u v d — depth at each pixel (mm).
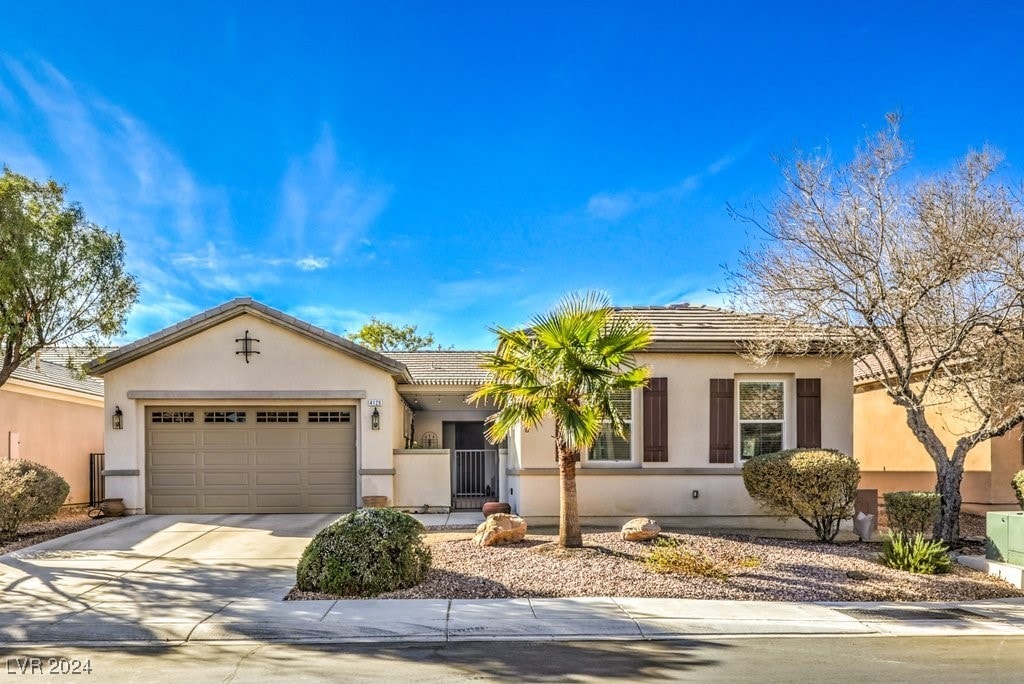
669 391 13266
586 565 9094
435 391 18547
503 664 5879
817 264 11461
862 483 16766
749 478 11688
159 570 9508
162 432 15008
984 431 11039
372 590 8141
